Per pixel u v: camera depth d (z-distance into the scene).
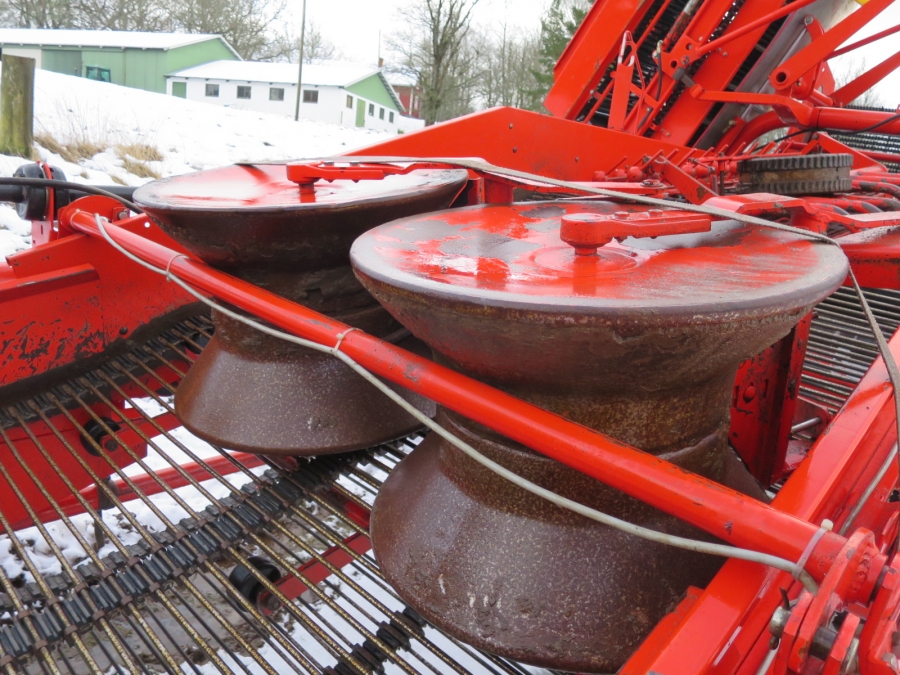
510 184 2.03
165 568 1.79
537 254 1.25
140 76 35.97
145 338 2.74
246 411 1.82
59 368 2.53
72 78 15.06
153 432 2.69
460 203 2.20
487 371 1.13
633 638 1.16
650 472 0.98
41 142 8.80
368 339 1.33
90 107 11.65
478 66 34.75
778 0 3.80
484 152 3.26
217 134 12.61
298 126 16.70
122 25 43.25
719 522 0.93
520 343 1.01
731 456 1.45
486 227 1.49
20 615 1.62
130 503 3.45
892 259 1.58
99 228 2.23
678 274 1.09
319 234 1.68
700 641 0.87
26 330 2.44
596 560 1.21
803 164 1.90
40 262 2.45
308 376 1.83
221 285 1.70
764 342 1.07
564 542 1.23
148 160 9.73
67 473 2.48
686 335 0.96
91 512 2.00
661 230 1.19
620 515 1.22
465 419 1.32
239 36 44.94
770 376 1.67
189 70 36.50
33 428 2.40
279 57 48.16
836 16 3.96
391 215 1.72
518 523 1.26
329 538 1.84
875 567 0.81
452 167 2.19
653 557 1.21
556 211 1.71
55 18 42.47
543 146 3.44
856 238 1.68
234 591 1.72
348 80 36.59
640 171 2.73
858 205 1.87
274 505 1.97
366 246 1.30
